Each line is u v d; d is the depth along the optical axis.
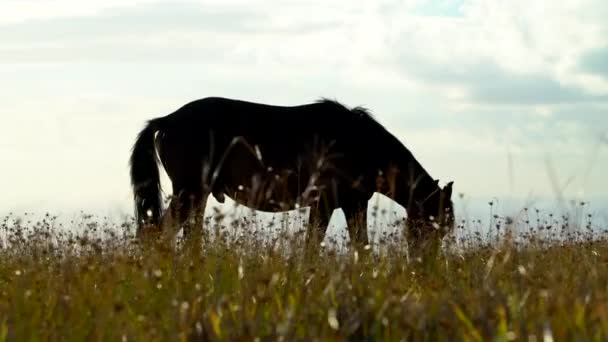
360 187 13.65
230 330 4.86
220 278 6.32
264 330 5.10
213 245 8.37
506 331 4.57
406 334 4.80
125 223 9.18
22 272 6.78
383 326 5.02
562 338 4.51
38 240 9.13
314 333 4.76
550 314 4.81
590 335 4.61
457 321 4.96
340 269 6.32
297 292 5.86
